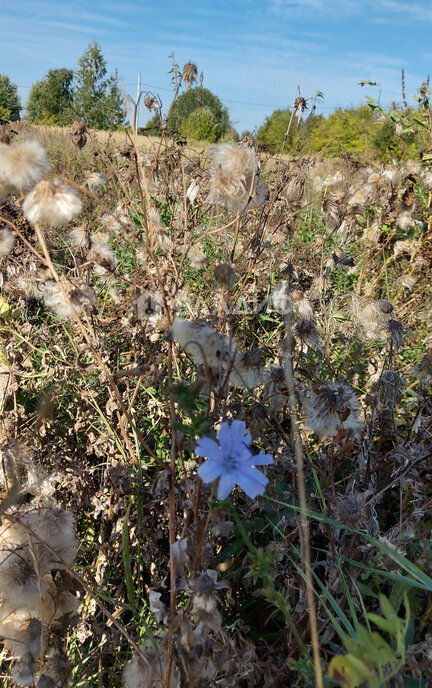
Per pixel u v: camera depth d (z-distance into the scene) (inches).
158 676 9.0
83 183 22.5
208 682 9.3
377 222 29.0
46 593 9.6
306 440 14.5
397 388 13.2
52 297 12.4
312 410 11.2
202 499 11.8
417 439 13.5
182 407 8.0
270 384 12.4
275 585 12.4
